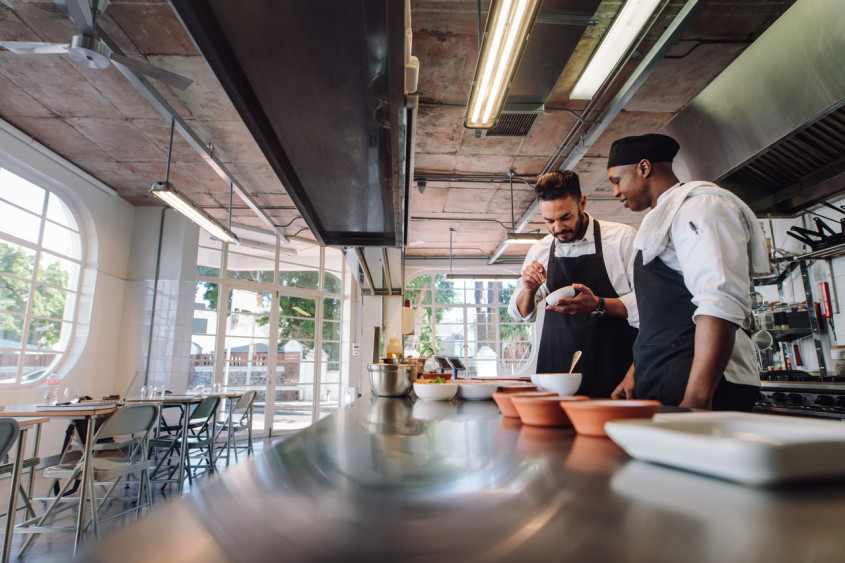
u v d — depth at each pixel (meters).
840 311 3.87
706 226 0.95
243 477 0.33
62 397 4.98
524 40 2.10
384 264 4.64
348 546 0.19
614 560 0.17
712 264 0.92
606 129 4.39
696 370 0.90
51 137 4.63
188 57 3.35
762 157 2.50
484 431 0.60
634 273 1.29
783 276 3.93
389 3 0.77
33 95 3.95
